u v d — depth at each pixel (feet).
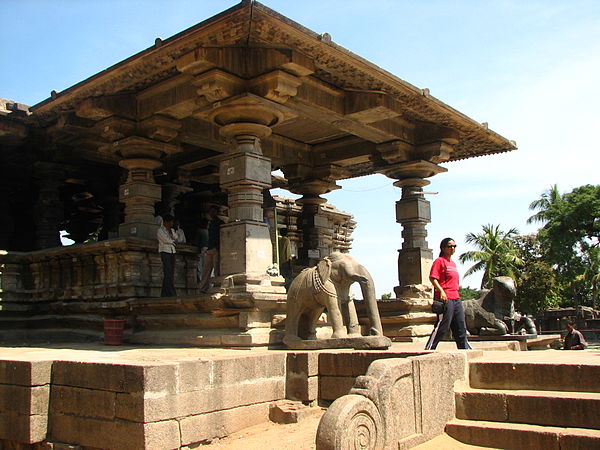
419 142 41.42
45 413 19.27
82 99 34.09
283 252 40.04
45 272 40.63
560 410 16.37
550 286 108.68
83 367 18.61
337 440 13.97
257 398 21.13
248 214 29.17
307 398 21.90
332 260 26.96
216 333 28.09
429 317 35.83
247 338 26.27
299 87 31.63
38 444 19.22
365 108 33.60
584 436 14.94
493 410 17.62
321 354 22.43
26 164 45.88
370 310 27.04
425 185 42.60
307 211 49.88
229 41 26.96
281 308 28.60
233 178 29.37
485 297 37.70
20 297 40.81
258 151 29.91
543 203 119.44
